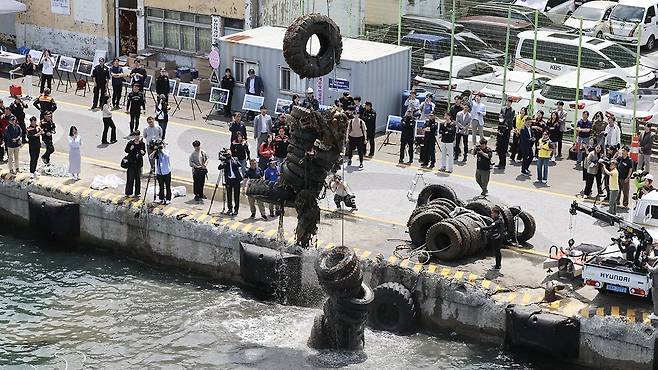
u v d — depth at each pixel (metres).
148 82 53.12
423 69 51.94
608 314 32.72
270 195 32.09
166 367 33.16
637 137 43.31
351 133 44.38
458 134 45.53
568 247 35.75
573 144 46.12
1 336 34.88
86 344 34.50
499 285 34.53
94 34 58.66
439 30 54.69
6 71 57.09
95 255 41.22
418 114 46.50
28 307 36.91
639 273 32.62
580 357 33.06
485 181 40.88
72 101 52.59
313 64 30.09
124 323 35.97
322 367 32.94
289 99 49.81
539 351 33.47
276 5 54.06
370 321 35.50
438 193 38.28
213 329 35.53
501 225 35.28
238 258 38.53
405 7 56.12
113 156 45.62
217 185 39.66
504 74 48.53
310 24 29.78
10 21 61.53
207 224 39.00
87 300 37.56
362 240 37.66
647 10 58.47
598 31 58.53
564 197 41.72
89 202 41.16
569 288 34.31
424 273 35.03
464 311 34.50
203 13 55.19
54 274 39.59
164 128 47.25
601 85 49.84
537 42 52.78
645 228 35.22
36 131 42.50
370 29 55.34
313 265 37.12
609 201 39.81
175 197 41.47
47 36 60.19
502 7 57.53
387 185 42.91
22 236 42.81
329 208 40.56
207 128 49.28
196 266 39.53
